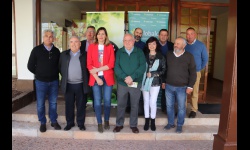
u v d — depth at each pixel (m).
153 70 3.48
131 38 3.27
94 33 3.86
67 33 6.47
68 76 3.37
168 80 3.49
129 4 4.81
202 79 5.24
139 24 4.30
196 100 3.96
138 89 3.42
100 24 4.28
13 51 4.80
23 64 4.70
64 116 3.92
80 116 3.57
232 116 2.47
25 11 4.59
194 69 3.36
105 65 3.34
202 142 3.57
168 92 3.55
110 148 3.32
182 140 3.62
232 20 2.40
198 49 3.84
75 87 3.41
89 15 4.28
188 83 3.43
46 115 3.92
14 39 4.75
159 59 3.46
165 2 4.80
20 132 3.64
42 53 3.27
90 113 4.10
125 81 3.27
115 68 3.35
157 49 3.51
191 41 3.87
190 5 4.93
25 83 4.74
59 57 3.43
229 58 2.48
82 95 3.48
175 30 4.84
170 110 3.63
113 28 4.26
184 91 3.47
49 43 3.26
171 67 3.42
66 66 3.34
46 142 3.46
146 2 4.80
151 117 3.64
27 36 4.64
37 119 3.93
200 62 3.88
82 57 3.36
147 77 3.46
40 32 4.88
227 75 2.52
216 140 2.66
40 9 4.85
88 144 3.42
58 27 5.98
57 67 3.43
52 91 3.49
